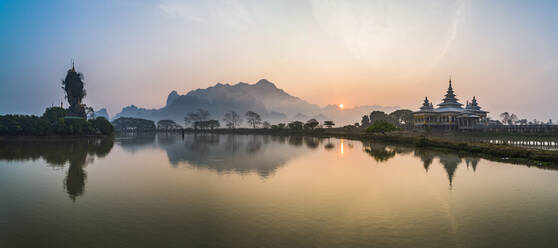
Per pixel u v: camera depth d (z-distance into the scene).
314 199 21.91
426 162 40.81
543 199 22.16
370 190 24.77
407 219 17.73
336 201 21.39
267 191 24.30
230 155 49.88
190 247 13.73
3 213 18.72
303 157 46.88
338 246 13.92
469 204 20.88
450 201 21.59
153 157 47.06
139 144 76.81
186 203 20.84
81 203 20.91
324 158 45.53
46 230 15.86
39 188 25.48
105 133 108.06
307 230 15.88
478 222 17.30
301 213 18.67
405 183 27.47
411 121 147.75
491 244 14.33
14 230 15.86
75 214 18.50
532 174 31.77
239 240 14.55
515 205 20.67
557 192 24.19
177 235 15.16
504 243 14.45
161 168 35.94
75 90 116.38
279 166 37.41
